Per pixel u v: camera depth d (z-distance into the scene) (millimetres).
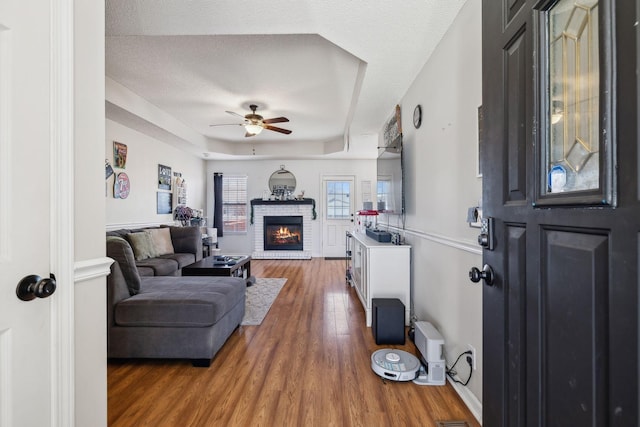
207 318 2186
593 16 658
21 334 825
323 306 3568
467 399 1756
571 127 712
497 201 1016
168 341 2209
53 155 906
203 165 7215
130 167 4621
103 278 1154
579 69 695
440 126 2215
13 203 806
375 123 4285
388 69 2629
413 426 1585
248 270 4715
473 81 1736
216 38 2611
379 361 2082
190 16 1937
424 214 2588
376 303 2670
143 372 2131
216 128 5535
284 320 3115
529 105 827
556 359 726
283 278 5047
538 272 792
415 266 2867
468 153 1798
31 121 849
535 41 795
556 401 724
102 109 1144
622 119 564
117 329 2219
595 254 614
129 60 3008
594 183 638
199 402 1784
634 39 541
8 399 793
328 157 7074
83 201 1058
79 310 1043
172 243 5098
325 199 7359
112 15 1914
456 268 1955
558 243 721
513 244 913
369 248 2959
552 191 753
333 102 4211
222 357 2340
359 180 7363
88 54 1080
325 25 2010
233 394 1862
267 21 1960
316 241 7336
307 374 2088
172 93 3879
